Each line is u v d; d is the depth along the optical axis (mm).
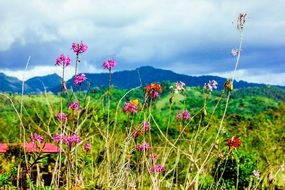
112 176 4230
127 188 4184
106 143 4273
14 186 4574
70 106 4355
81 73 4461
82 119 4410
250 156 9523
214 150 4898
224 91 4309
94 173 4383
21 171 4281
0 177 4617
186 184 4199
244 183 9125
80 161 4508
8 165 5277
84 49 4469
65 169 4320
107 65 4613
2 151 5766
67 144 4184
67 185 4105
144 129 4531
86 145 4453
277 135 15945
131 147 4480
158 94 4676
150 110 4500
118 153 4434
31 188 4168
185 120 5031
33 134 4469
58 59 4418
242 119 16141
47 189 4203
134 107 4676
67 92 4410
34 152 4430
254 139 14398
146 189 4285
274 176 5457
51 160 4797
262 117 17891
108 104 4457
